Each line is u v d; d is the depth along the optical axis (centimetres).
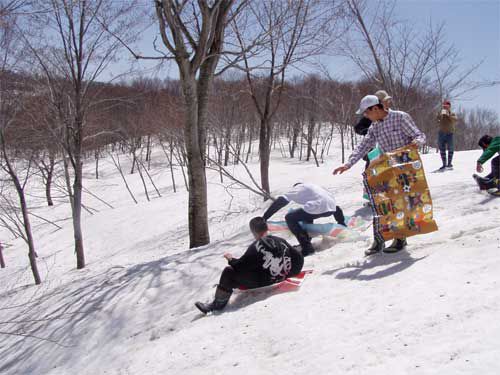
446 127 1120
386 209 488
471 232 501
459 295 346
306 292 459
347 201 950
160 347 451
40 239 1984
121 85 1602
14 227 2434
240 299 524
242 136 3850
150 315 606
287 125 5191
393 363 285
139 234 1608
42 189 3338
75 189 1302
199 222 953
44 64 1236
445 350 279
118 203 3045
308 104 4134
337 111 3612
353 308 385
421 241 514
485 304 320
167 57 883
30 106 1435
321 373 302
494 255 402
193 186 950
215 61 957
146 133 3766
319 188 634
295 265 516
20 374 580
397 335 317
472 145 5000
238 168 2900
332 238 640
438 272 402
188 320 523
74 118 1277
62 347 609
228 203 1641
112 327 611
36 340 661
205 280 666
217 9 896
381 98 644
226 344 398
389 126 503
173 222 1633
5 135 1484
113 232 1727
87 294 779
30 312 809
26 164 2092
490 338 277
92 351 570
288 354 345
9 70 1187
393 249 496
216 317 485
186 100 909
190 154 941
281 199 610
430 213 473
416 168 476
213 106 2717
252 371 338
